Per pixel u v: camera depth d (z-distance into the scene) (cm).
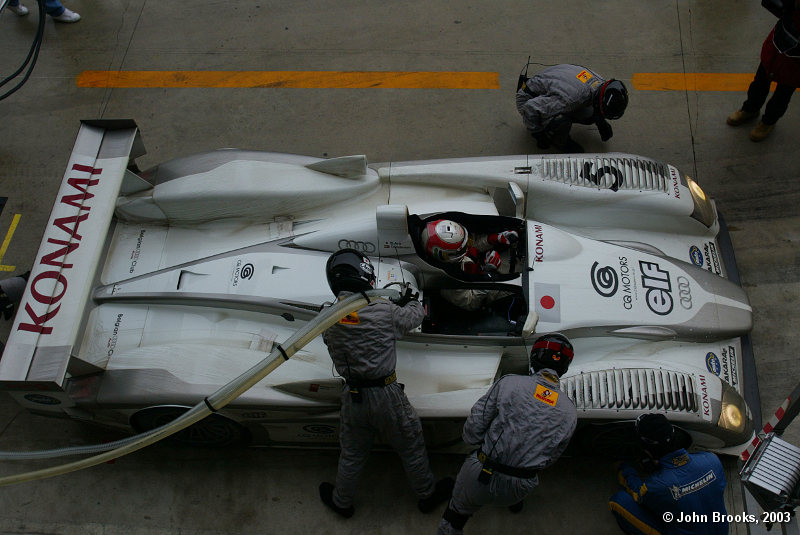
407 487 427
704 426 378
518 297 409
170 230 443
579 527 413
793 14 478
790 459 292
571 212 459
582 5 683
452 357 400
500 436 332
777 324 487
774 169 562
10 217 554
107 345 399
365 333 340
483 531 412
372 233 403
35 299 362
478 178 453
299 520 418
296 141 596
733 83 618
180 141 598
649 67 632
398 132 600
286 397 382
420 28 671
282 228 436
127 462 439
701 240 466
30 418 457
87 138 417
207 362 387
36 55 543
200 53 658
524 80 557
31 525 416
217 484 431
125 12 691
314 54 655
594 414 377
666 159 573
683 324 402
